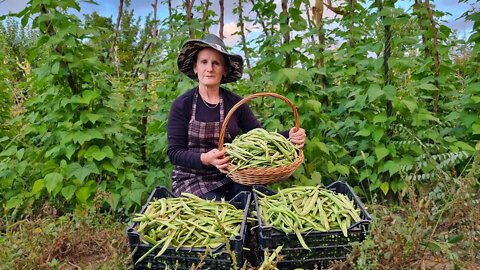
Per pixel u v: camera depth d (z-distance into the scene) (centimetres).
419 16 432
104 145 368
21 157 365
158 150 399
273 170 260
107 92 384
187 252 221
